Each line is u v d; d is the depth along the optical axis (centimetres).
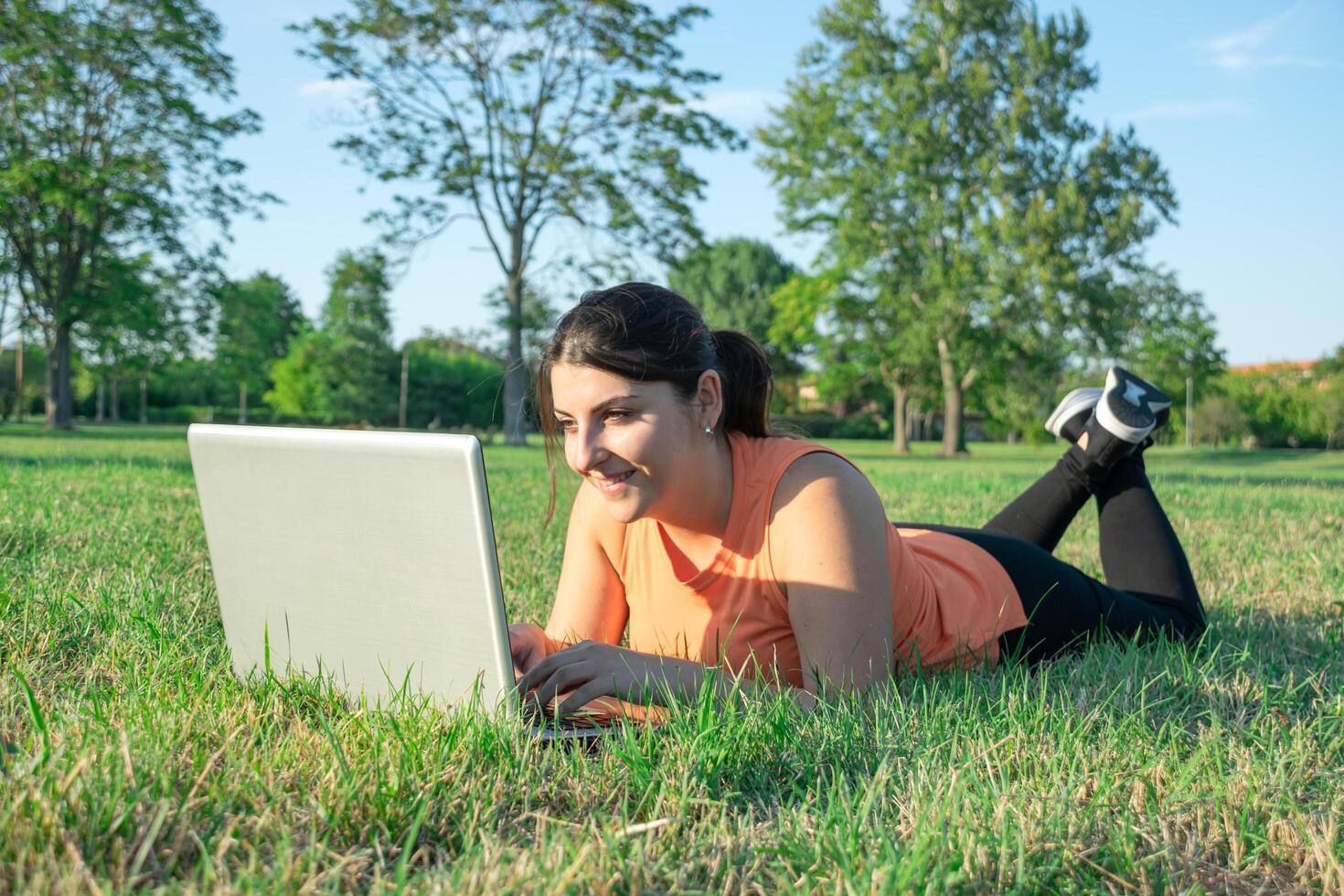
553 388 158
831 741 148
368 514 148
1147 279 3491
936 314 2678
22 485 552
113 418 5522
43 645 199
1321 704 183
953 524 544
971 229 2697
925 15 2686
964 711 170
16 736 142
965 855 112
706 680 157
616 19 2300
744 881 109
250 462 162
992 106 2688
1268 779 144
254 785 125
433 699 152
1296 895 116
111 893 92
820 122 2691
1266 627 267
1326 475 1346
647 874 107
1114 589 239
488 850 110
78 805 109
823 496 172
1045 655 221
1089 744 156
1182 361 3662
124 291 2695
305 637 166
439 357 5434
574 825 122
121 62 2559
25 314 2738
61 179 2545
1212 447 3509
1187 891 113
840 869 108
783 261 5606
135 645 199
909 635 201
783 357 3659
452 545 140
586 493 201
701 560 182
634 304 154
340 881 105
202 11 2650
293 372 5738
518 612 272
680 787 133
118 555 318
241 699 162
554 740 147
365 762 134
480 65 2411
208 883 96
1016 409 2919
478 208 2539
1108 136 2664
